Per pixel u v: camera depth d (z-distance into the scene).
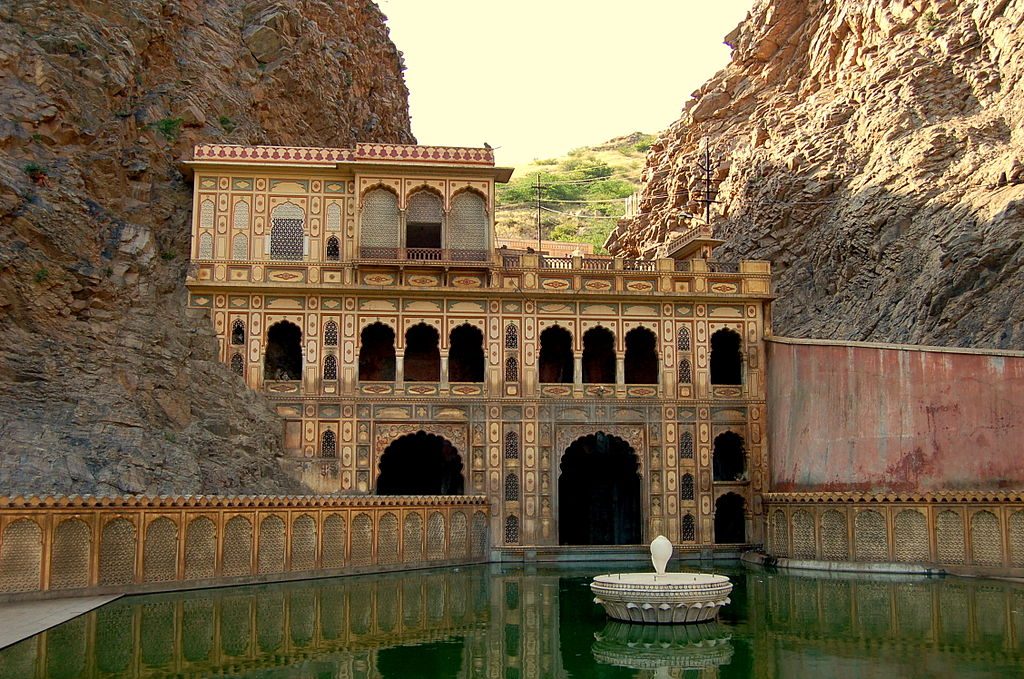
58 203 36.62
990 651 19.97
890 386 37.00
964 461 34.88
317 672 18.05
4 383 32.56
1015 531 31.55
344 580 31.62
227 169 41.44
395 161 41.34
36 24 40.56
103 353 35.38
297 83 55.88
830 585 30.91
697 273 43.16
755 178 64.69
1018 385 34.28
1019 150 46.41
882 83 57.56
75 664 17.98
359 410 40.59
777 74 72.56
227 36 52.66
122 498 26.64
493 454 41.06
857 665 18.77
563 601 27.52
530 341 42.03
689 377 42.62
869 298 51.69
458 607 26.20
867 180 55.12
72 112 39.44
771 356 42.53
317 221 41.72
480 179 42.16
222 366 39.47
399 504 35.28
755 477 42.06
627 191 141.00
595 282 42.56
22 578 24.66
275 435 39.41
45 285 35.00
